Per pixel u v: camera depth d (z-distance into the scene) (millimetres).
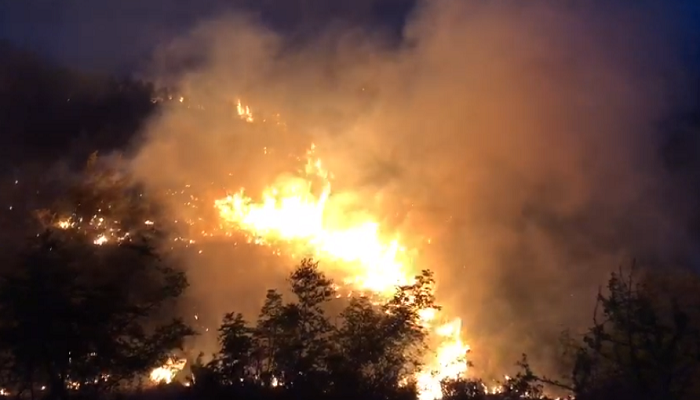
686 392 8664
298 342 9047
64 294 8711
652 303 9547
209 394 8906
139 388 9406
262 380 8922
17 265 9273
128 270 9672
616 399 8641
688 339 8875
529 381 10055
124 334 9039
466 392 10141
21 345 8484
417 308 9562
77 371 8703
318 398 8773
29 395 9047
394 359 9273
